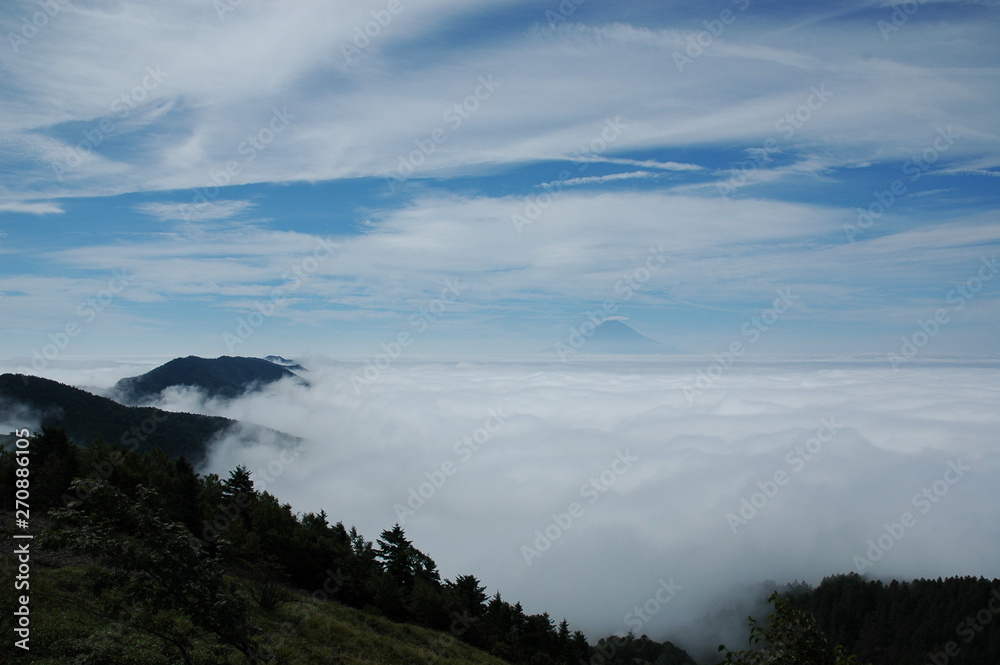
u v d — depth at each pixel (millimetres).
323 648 19953
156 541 8711
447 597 37781
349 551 39719
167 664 9812
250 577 26922
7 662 11391
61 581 16359
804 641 7699
